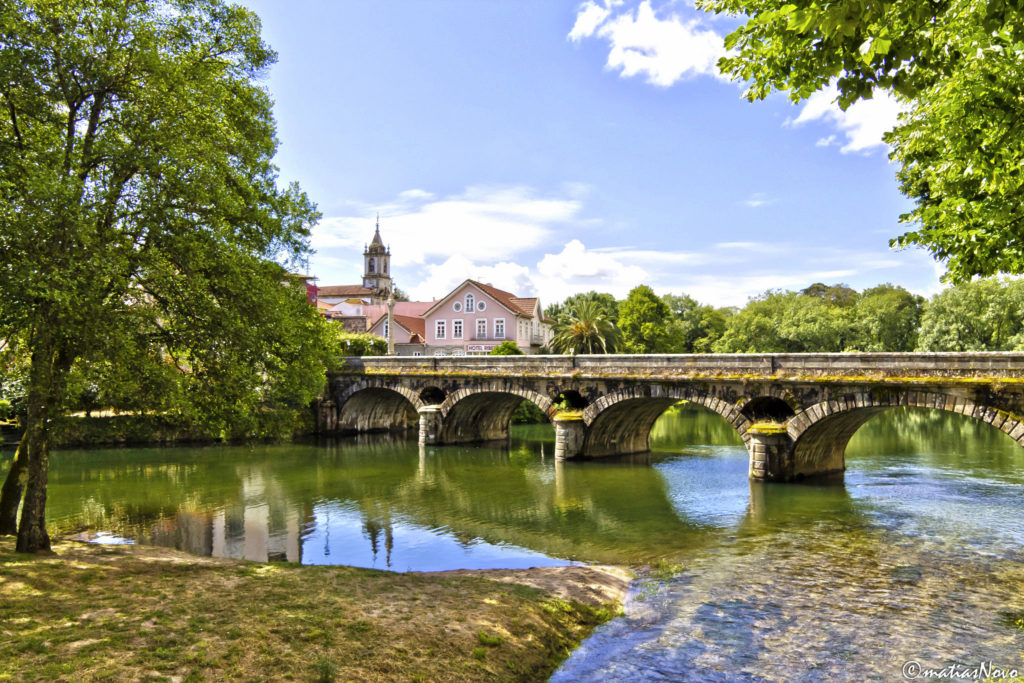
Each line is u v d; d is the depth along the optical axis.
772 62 6.52
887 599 14.62
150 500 26.75
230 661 9.16
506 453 41.25
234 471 34.22
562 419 36.75
